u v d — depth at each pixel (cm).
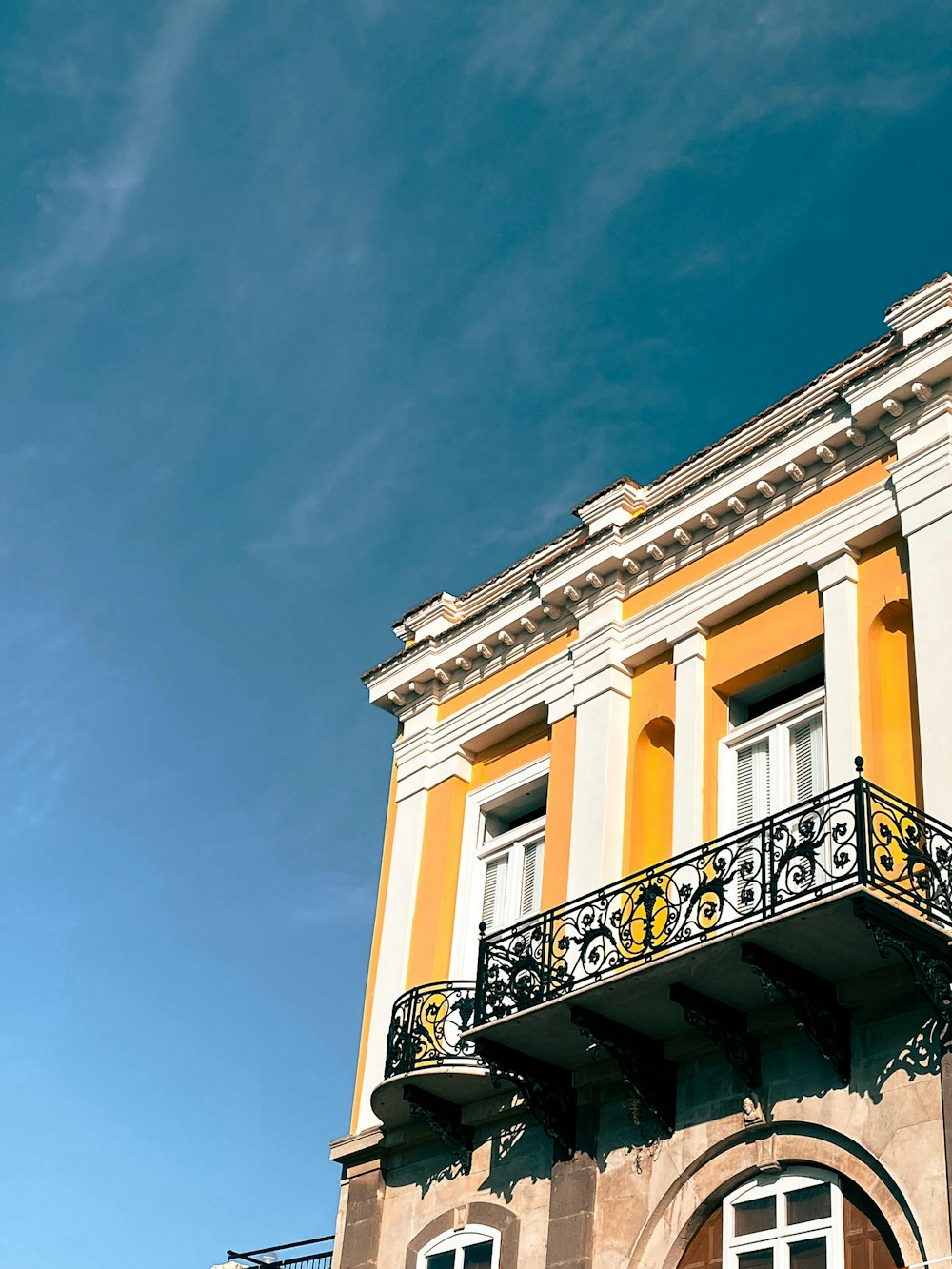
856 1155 1519
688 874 1816
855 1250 1487
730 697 1933
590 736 2020
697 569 2012
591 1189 1709
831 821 1694
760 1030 1642
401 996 2042
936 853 1530
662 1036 1711
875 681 1747
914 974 1472
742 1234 1577
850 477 1877
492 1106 1859
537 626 2194
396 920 2167
